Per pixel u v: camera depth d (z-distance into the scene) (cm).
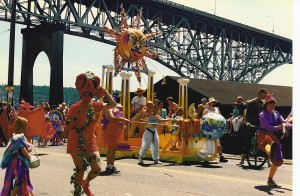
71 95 10644
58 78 5038
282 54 10344
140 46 1529
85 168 629
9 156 618
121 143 1390
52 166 1110
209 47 8419
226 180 922
